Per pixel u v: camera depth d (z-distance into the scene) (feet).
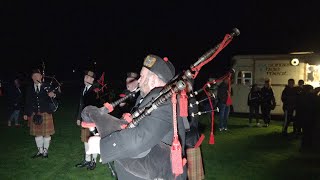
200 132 32.12
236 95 44.65
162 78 7.23
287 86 31.27
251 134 31.48
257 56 43.47
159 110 6.35
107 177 18.08
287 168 20.39
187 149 12.28
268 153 24.08
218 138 29.30
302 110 25.17
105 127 6.64
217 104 32.91
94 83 19.03
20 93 34.32
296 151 24.80
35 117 20.89
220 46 6.76
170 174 6.64
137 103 7.63
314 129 24.79
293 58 41.34
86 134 19.02
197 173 12.37
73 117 41.65
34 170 19.27
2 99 61.93
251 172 19.47
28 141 26.91
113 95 22.62
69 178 17.92
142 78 7.34
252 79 43.80
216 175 18.80
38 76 20.67
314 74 40.24
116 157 6.32
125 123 6.72
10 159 21.52
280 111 42.06
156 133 6.25
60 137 28.89
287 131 33.68
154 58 7.29
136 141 6.17
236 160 22.06
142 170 6.59
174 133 6.41
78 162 20.95
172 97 6.35
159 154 6.63
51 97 21.04
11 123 35.99
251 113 36.86
